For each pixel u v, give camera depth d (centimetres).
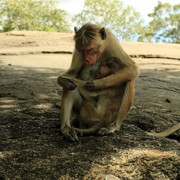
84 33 210
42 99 293
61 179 181
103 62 221
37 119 243
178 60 589
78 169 185
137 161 191
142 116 256
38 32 887
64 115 214
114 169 186
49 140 211
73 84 208
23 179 181
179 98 320
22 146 205
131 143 205
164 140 213
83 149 200
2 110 264
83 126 221
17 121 240
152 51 646
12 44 741
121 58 220
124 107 218
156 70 477
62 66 486
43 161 192
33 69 447
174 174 184
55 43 741
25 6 1656
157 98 315
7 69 441
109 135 213
